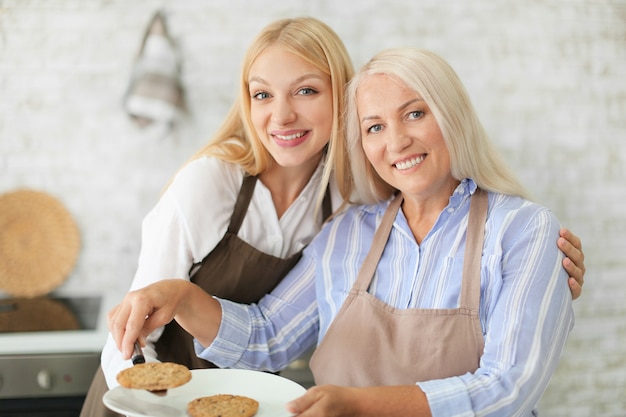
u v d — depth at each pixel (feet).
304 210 5.37
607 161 8.16
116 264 7.88
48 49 7.71
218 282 5.14
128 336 4.00
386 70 4.28
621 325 8.23
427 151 4.27
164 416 3.39
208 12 7.74
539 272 4.04
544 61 7.99
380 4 7.80
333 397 3.49
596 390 8.22
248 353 4.68
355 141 4.68
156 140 7.84
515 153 8.05
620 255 8.22
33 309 7.32
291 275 5.01
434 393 3.64
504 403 3.67
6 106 7.73
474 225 4.35
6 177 7.77
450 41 7.90
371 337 4.33
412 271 4.44
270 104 4.98
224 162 5.28
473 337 4.09
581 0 7.98
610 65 8.08
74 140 7.79
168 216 5.04
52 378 6.45
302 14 7.79
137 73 7.75
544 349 3.85
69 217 7.80
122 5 7.70
